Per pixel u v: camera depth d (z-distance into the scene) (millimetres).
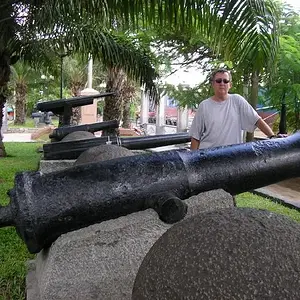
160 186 1726
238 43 4652
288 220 1165
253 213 1171
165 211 1663
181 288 1027
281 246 1036
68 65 20344
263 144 1957
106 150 2463
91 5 5125
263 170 1896
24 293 2432
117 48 8102
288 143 1969
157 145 4020
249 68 5207
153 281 1083
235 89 6781
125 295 1717
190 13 4750
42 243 1657
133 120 30062
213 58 7848
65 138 4180
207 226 1128
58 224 1613
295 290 968
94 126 4812
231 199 1819
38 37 7602
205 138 3391
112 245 1691
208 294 993
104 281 1692
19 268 2801
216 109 3318
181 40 7789
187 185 1768
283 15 6848
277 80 6273
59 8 5641
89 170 1682
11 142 14328
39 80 23750
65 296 1658
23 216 1565
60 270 1650
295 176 1993
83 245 1664
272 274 986
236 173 1849
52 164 3611
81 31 7664
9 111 34844
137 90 20469
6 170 7523
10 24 7062
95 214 1654
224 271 1009
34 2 5820
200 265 1038
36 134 16625
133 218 1717
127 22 5113
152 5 4828
